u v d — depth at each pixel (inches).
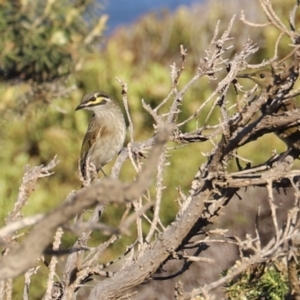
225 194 329.1
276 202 656.4
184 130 775.1
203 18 958.4
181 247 336.5
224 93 342.3
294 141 340.8
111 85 824.3
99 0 575.5
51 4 553.6
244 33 908.0
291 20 316.5
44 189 755.4
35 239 212.2
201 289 293.0
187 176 727.1
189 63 942.4
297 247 294.0
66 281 326.0
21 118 572.4
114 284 331.0
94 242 694.5
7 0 546.6
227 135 304.8
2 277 214.4
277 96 306.2
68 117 807.7
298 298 298.7
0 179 745.6
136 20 1027.3
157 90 807.7
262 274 328.2
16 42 551.5
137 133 797.9
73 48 568.1
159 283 611.2
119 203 224.2
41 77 569.6
